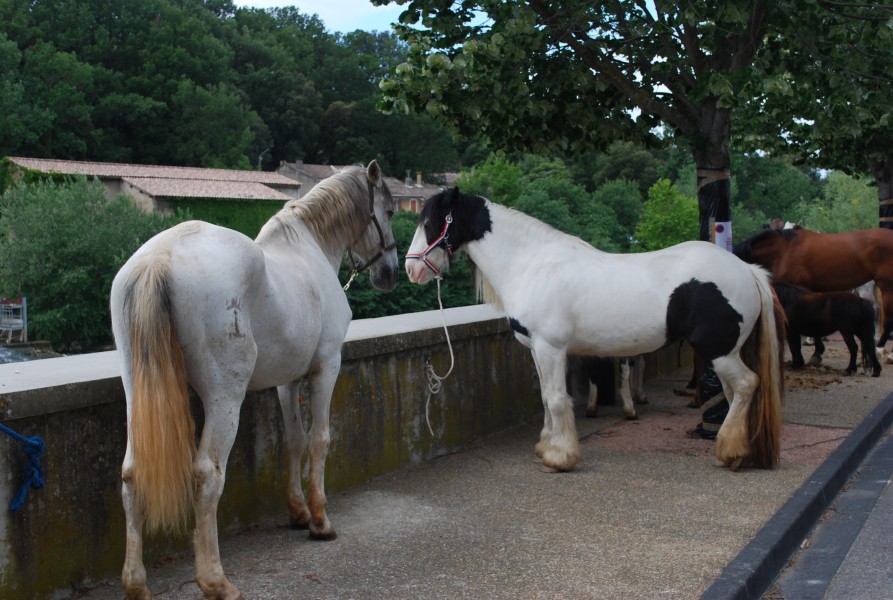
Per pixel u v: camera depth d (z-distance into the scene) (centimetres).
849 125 668
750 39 658
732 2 580
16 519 320
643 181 7881
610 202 6938
